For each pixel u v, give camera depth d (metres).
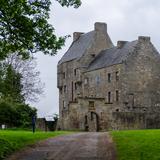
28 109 90.19
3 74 78.69
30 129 80.75
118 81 96.94
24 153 33.22
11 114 87.50
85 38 113.31
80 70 106.44
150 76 99.31
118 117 81.62
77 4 34.78
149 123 80.19
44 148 35.84
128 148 32.41
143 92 98.12
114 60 99.81
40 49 34.34
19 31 33.59
